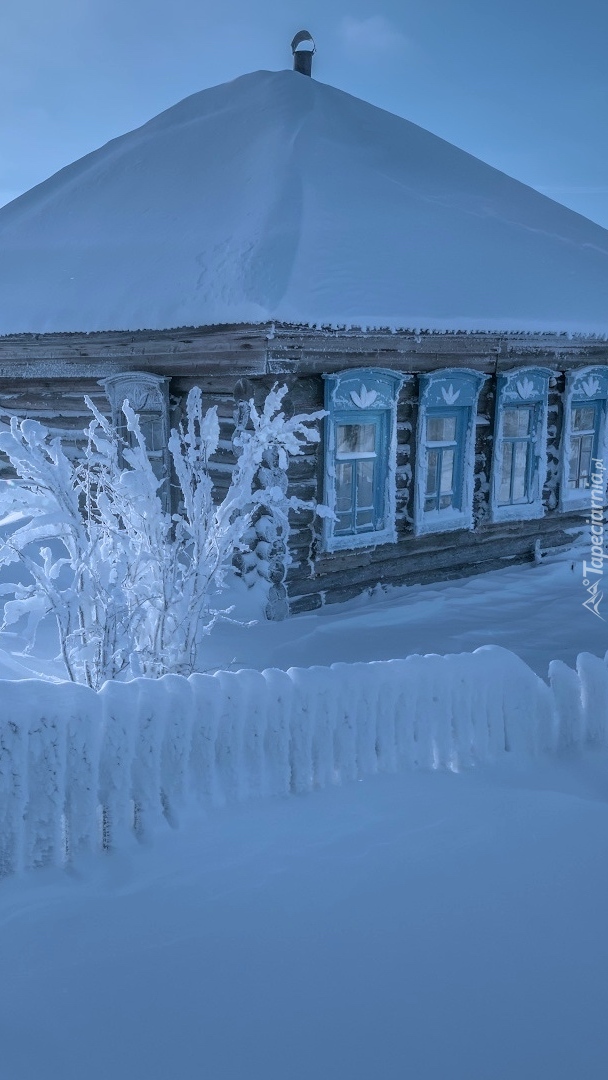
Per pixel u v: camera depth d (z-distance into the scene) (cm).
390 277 809
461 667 420
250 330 704
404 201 955
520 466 1011
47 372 938
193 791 362
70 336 869
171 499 848
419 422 862
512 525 997
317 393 764
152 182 1034
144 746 346
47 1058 242
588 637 726
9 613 460
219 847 343
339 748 395
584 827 372
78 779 332
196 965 282
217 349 739
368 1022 260
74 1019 257
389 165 1041
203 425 532
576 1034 258
